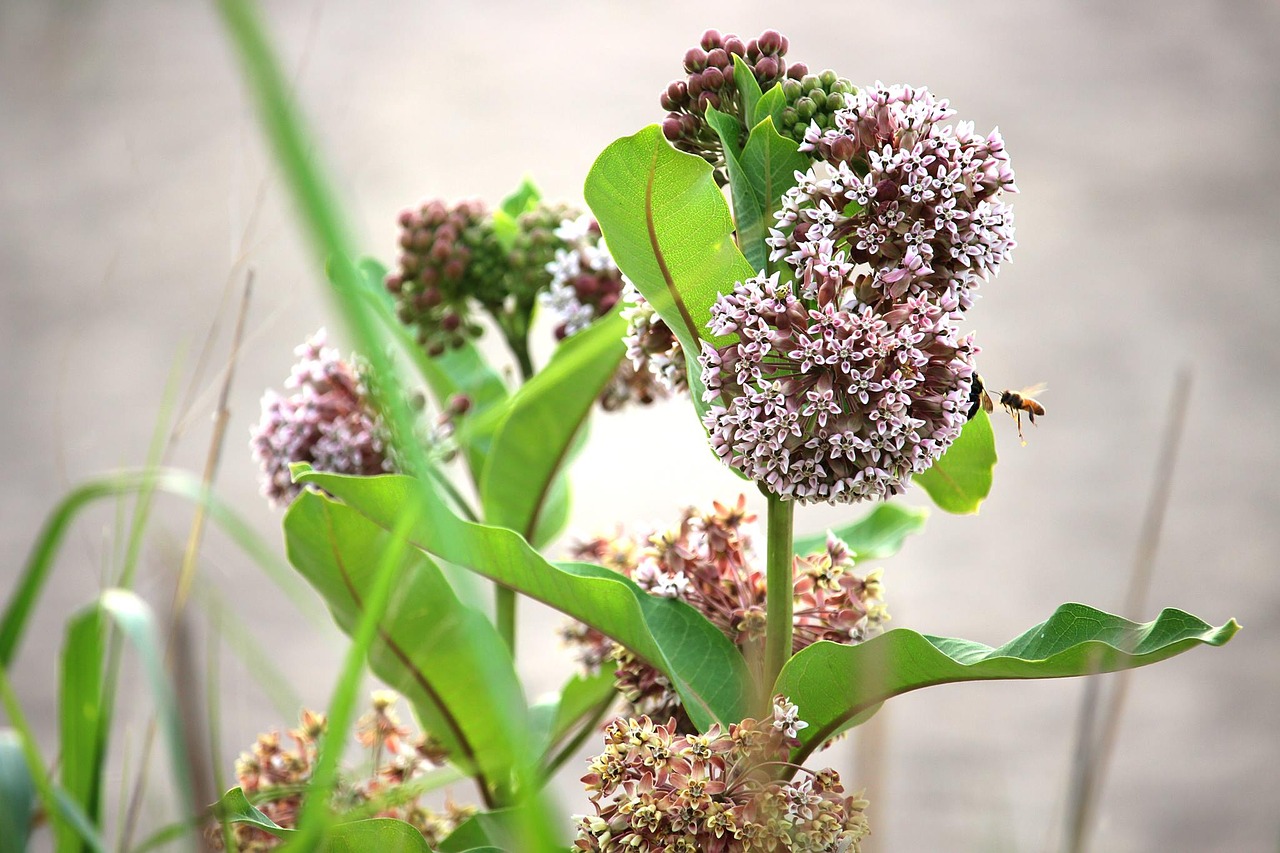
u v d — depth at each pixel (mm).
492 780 1499
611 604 1399
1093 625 1351
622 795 1363
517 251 1552
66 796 1336
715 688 1418
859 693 1373
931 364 1365
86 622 1374
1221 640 1312
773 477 1360
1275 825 2855
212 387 1451
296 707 1349
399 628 1465
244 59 1124
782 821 1352
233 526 1361
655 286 1383
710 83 1420
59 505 1376
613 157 1361
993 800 1391
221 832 1387
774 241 1372
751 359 1357
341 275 1213
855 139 1377
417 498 1279
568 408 1517
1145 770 3115
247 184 1524
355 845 1368
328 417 1511
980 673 1351
